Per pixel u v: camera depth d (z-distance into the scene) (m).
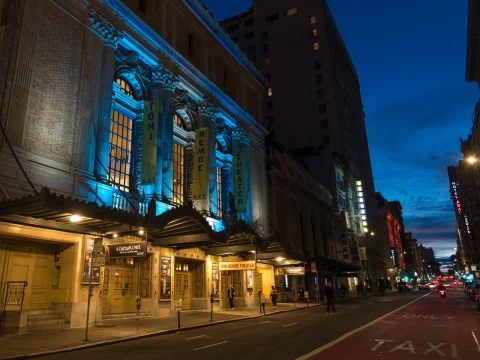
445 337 13.60
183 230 19.91
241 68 36.44
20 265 15.41
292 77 75.69
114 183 19.89
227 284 29.58
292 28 78.75
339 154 67.88
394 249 111.31
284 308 28.50
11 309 14.74
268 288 33.75
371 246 83.38
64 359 10.00
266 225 34.97
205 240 20.00
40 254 16.25
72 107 17.47
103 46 20.06
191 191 25.95
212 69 30.98
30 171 14.99
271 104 75.81
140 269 21.11
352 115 87.25
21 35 15.79
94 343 12.15
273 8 81.62
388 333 14.71
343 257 59.50
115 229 16.94
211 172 27.73
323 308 29.64
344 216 61.72
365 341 12.75
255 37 81.50
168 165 23.11
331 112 71.12
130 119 22.59
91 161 17.89
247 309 27.16
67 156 16.75
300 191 46.62
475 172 49.84
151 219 16.27
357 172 81.62
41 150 15.65
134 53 22.34
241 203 30.20
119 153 21.20
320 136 70.69
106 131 18.91
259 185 35.44
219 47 32.97
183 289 25.05
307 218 47.72
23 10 16.17
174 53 25.44
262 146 37.59
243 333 15.17
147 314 20.25
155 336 14.59
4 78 14.91
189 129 27.34
